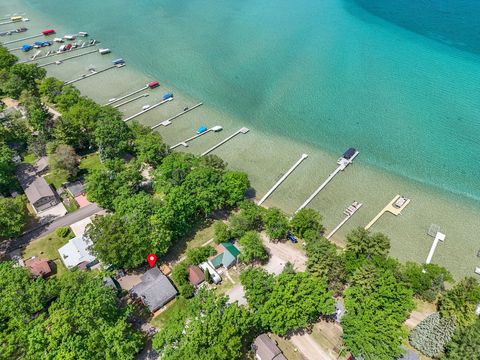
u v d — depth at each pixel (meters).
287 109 146.12
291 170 116.38
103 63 180.50
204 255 86.38
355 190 109.62
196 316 66.38
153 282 79.69
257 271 75.00
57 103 139.50
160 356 66.12
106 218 83.19
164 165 100.81
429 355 68.44
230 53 187.88
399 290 70.75
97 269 85.44
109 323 66.44
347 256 81.56
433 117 139.50
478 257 91.19
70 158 107.12
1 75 149.50
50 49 193.25
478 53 182.12
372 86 158.88
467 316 69.44
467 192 109.44
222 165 106.62
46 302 71.31
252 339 72.12
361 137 130.62
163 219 85.06
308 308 69.62
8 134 117.19
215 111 145.50
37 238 93.62
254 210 94.44
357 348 66.75
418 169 117.44
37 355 59.31
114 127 114.44
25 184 105.81
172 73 171.75
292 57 182.62
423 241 95.00
